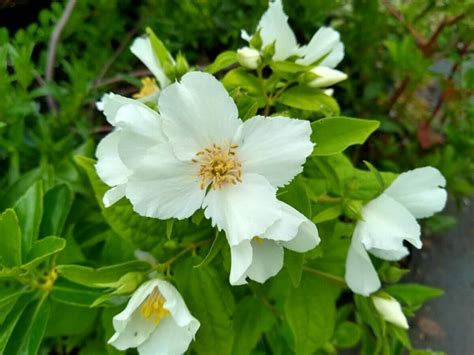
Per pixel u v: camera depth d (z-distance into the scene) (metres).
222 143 0.10
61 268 0.11
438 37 0.23
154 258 0.12
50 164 0.17
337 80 0.12
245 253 0.09
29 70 0.17
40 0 0.24
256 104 0.10
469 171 0.23
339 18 0.25
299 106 0.12
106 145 0.10
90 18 0.24
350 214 0.11
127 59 0.24
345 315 0.17
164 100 0.09
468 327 0.23
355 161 0.24
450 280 0.24
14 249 0.12
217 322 0.12
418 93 0.29
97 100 0.22
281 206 0.09
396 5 0.24
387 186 0.12
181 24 0.24
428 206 0.12
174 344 0.11
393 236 0.11
